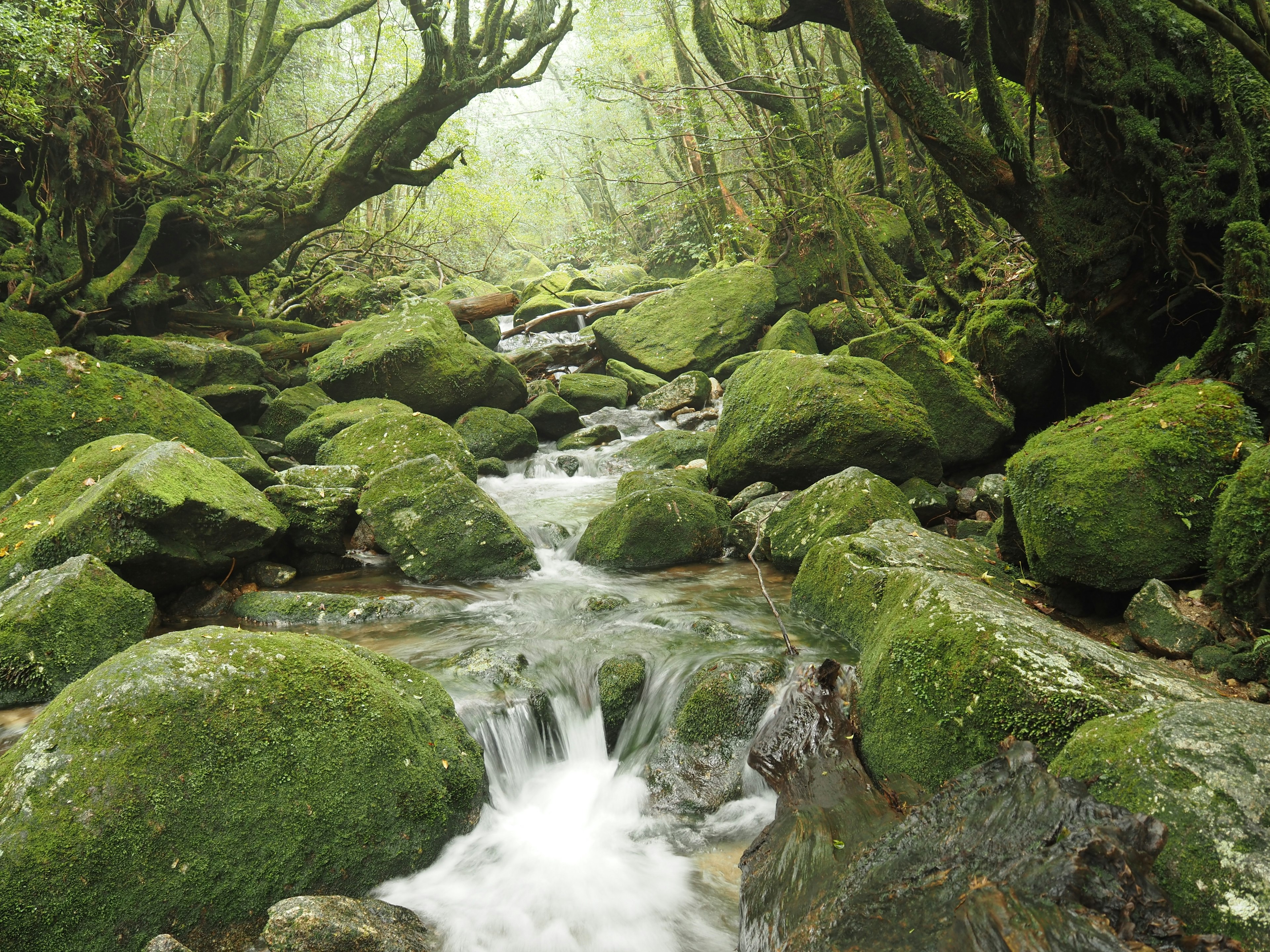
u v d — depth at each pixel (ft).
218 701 11.26
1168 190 19.94
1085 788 8.27
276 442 36.58
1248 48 15.92
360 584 23.11
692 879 12.41
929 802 9.54
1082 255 22.16
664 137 50.49
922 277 54.19
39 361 26.94
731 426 29.27
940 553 18.79
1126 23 20.57
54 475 22.54
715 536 24.86
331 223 46.68
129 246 44.04
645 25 66.33
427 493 24.30
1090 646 12.20
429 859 12.26
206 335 47.19
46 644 15.96
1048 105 22.06
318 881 11.15
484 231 102.83
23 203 41.47
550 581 23.26
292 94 67.05
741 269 55.01
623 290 87.45
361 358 39.75
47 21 29.91
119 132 42.57
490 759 14.80
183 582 20.98
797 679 15.05
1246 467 14.03
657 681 16.51
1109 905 7.09
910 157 59.36
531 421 42.55
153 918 10.02
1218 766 8.28
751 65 51.34
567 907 11.84
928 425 26.18
